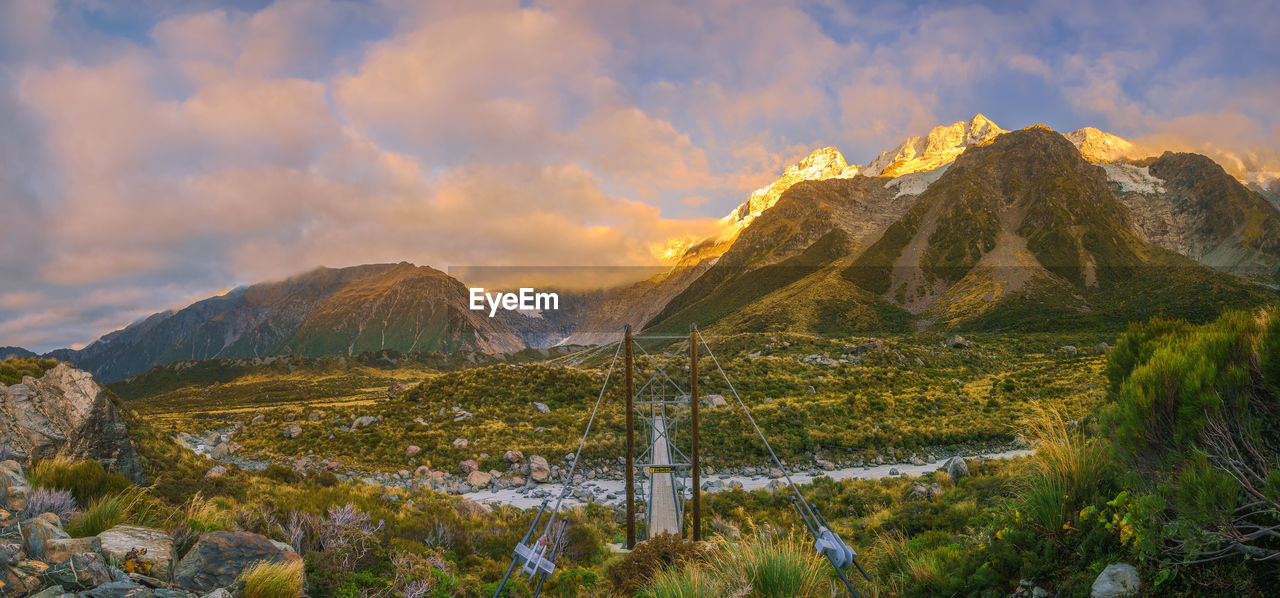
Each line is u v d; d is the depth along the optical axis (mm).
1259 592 5008
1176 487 5680
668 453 48406
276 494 21281
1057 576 6664
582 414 65375
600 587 15477
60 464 11383
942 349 97688
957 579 7570
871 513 24500
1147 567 5836
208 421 86375
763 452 51469
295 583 9227
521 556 8742
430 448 56312
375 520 18734
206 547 9086
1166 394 6465
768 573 7859
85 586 7473
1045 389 62062
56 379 16172
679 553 14305
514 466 51562
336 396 164750
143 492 11594
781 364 83125
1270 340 5832
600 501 40375
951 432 51969
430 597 13172
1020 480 9430
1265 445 5785
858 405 61656
